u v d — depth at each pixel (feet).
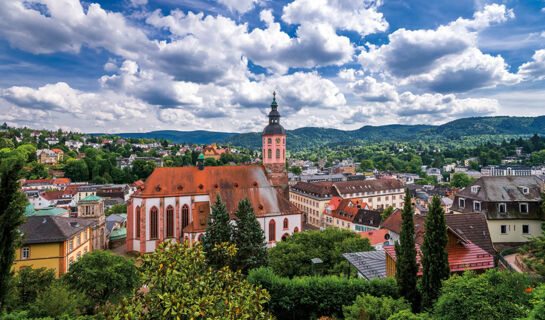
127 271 127.03
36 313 86.84
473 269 87.40
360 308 72.69
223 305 56.80
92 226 194.59
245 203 161.17
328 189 384.68
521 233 150.92
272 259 156.46
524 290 59.36
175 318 49.08
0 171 57.06
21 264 152.15
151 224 215.10
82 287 118.42
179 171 227.81
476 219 122.62
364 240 153.07
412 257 81.05
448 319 57.98
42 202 408.46
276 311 94.43
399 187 429.38
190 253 60.75
